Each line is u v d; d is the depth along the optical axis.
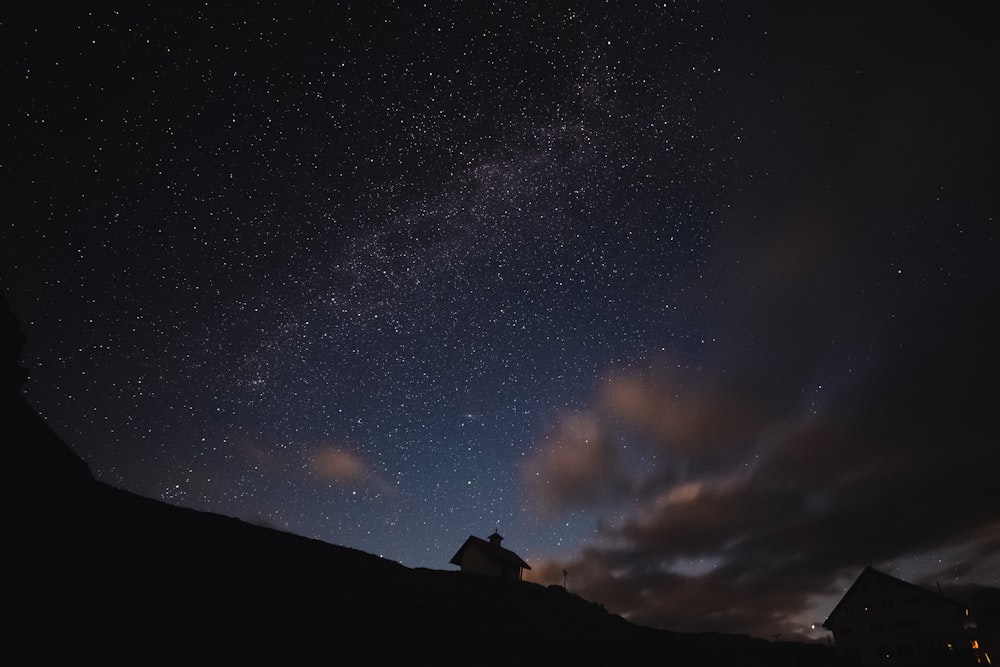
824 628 49.47
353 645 21.59
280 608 22.25
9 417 22.11
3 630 13.70
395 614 26.52
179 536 25.70
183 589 20.41
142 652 15.65
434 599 31.38
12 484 19.52
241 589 22.36
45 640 14.18
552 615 36.66
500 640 27.44
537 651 27.34
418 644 24.06
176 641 17.02
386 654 21.88
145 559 21.28
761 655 36.50
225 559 24.98
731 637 42.22
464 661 23.31
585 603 48.88
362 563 33.78
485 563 49.28
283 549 30.50
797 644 41.22
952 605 44.44
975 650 43.00
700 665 32.34
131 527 23.48
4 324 22.89
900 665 45.00
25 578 16.02
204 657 16.83
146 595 18.73
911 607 46.12
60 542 18.73
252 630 19.58
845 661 38.50
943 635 43.91
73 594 16.64
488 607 33.19
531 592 46.03
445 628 26.94
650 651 32.38
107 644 15.26
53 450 23.62
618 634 35.56
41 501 20.00
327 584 27.19
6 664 12.85
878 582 48.59
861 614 48.31
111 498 25.30
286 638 20.17
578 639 31.33
